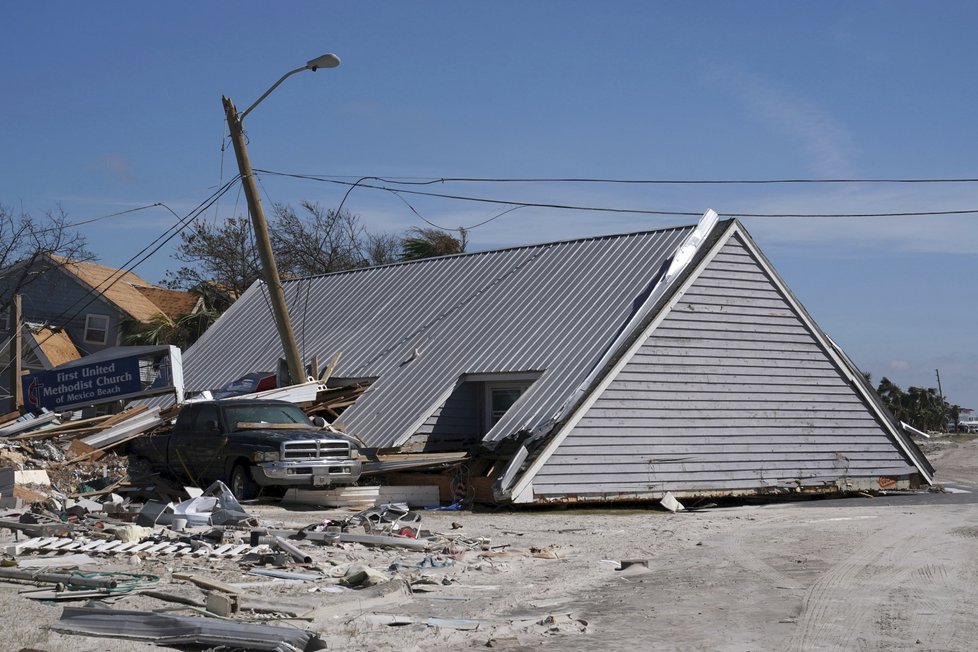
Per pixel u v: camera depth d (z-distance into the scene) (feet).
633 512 64.54
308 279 108.88
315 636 23.38
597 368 67.97
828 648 23.99
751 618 27.71
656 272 74.95
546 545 44.29
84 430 77.00
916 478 80.84
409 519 51.65
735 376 73.87
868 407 79.46
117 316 159.53
